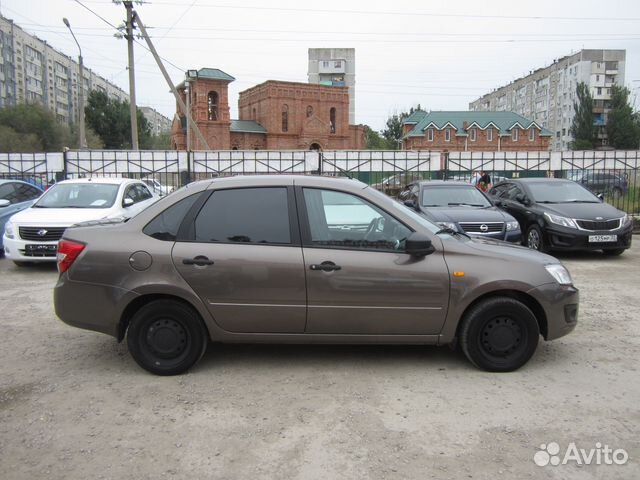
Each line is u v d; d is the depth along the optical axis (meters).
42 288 7.65
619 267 9.46
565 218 10.18
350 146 65.50
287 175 4.61
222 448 3.23
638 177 18.03
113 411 3.73
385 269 4.25
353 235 4.34
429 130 69.00
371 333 4.33
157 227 4.35
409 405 3.82
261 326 4.29
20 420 3.60
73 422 3.57
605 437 3.40
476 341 4.38
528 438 3.37
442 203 10.65
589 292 7.45
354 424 3.54
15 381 4.27
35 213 9.16
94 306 4.29
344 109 62.34
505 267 4.34
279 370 4.47
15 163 17.61
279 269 4.21
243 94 64.94
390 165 18.27
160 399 3.92
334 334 4.32
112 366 4.58
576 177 18.34
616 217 10.24
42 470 3.00
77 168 17.84
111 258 4.25
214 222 4.34
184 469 3.01
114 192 10.16
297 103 60.00
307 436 3.38
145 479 2.92
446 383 4.21
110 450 3.21
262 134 59.62
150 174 18.22
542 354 4.89
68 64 96.88
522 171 18.98
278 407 3.79
